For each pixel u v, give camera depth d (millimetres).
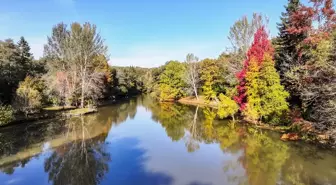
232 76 35125
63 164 14906
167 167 14109
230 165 14195
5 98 28719
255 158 15055
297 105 21391
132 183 11945
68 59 39125
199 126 26234
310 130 17859
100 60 49281
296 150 15922
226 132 22562
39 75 42094
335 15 18141
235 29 33812
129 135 22703
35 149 17984
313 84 16500
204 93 46281
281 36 27203
